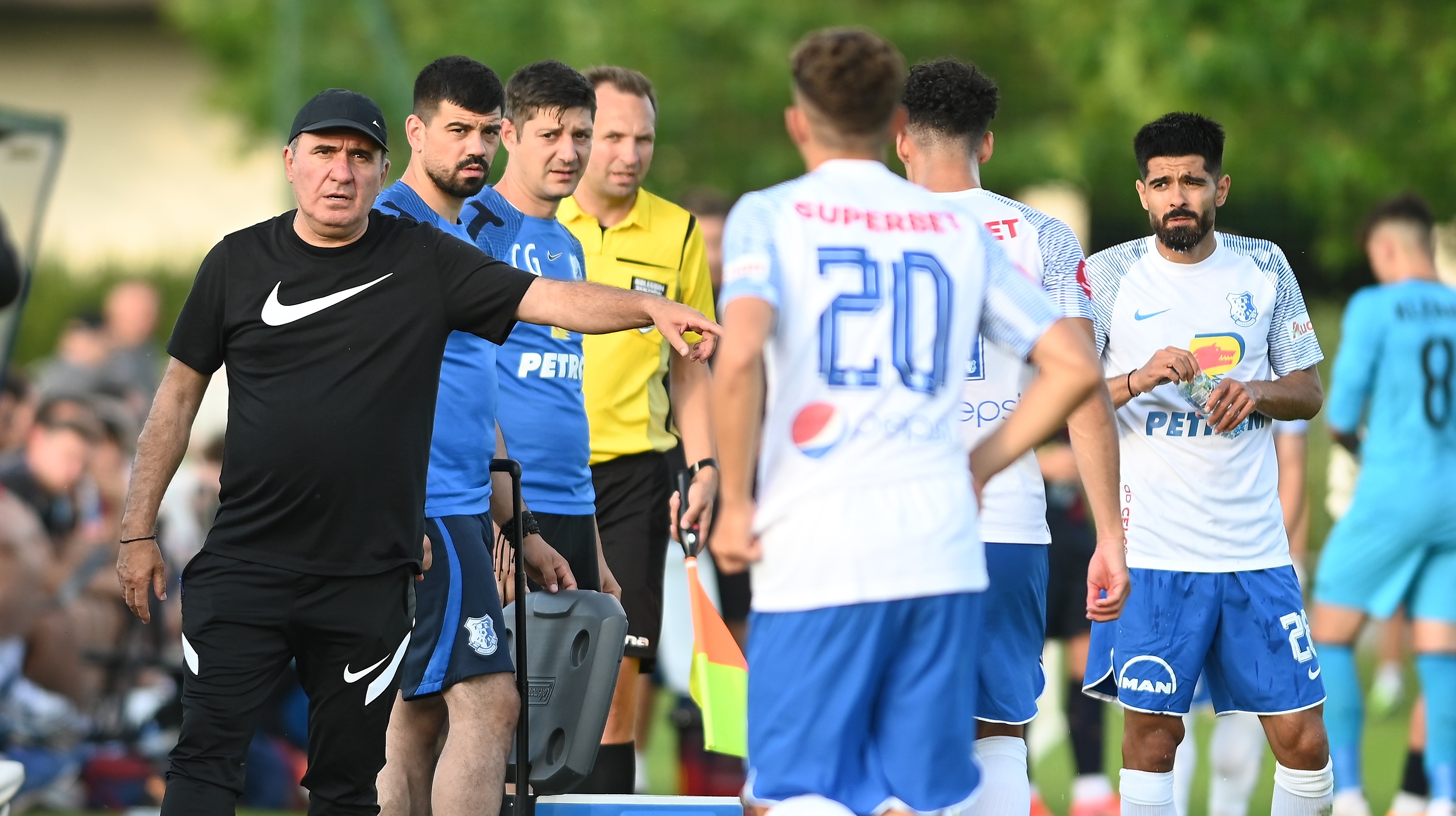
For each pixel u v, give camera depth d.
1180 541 17.77
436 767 16.50
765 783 12.35
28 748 27.42
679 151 54.78
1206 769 30.89
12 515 28.39
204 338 14.82
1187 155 17.62
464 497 16.41
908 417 12.24
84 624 29.06
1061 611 26.47
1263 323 18.11
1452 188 49.53
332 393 14.50
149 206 70.50
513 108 18.38
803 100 12.77
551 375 18.80
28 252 26.70
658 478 20.81
